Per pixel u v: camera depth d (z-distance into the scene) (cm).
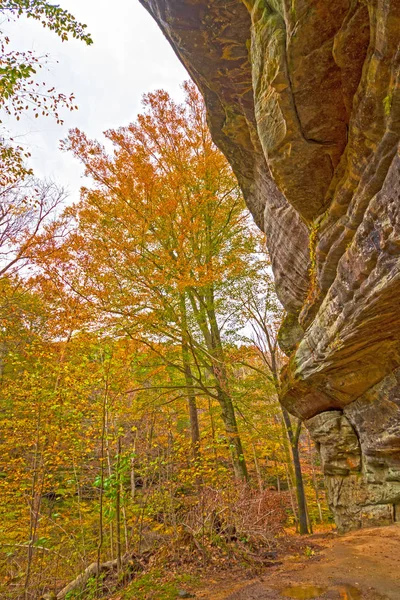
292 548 666
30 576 682
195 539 605
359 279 499
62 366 834
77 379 792
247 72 664
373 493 833
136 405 1017
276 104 510
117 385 792
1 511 857
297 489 1117
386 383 693
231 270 1116
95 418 805
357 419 839
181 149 1149
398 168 377
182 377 1320
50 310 932
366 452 834
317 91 462
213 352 1177
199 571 544
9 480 897
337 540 718
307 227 725
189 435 1354
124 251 986
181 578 520
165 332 1077
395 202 392
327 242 588
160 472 753
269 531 684
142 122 1123
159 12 678
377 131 416
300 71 453
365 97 404
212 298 1247
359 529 828
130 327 976
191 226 1062
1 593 646
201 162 1120
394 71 353
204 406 1501
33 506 759
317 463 1920
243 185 1008
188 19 633
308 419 992
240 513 679
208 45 654
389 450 747
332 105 468
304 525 1078
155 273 1004
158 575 545
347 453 895
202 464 923
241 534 633
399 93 354
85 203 1052
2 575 714
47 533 822
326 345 669
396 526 746
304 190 577
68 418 805
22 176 841
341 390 788
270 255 1030
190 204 1105
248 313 1171
